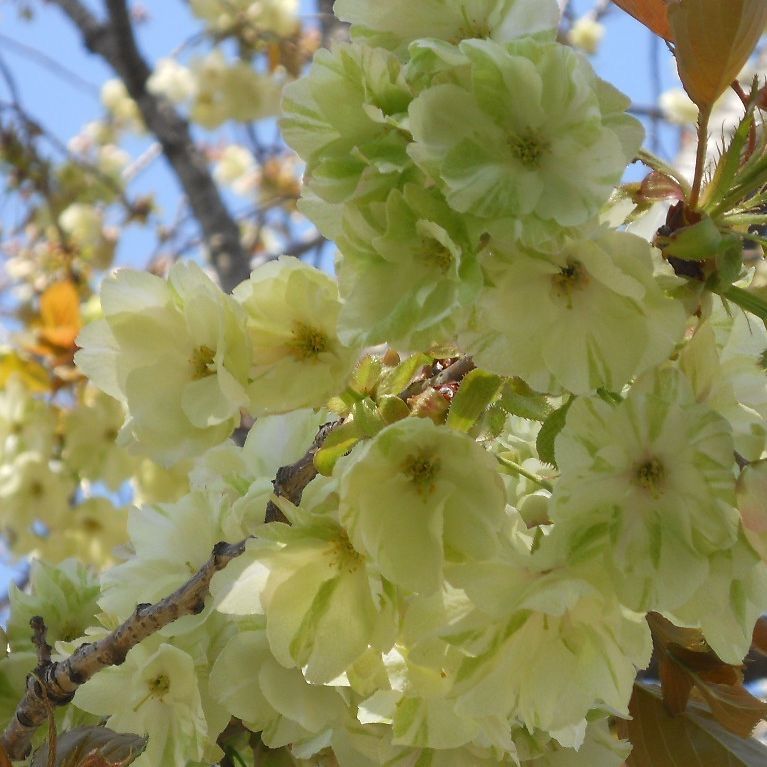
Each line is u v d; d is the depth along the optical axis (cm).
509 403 38
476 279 34
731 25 38
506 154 35
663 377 36
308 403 38
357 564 38
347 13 38
